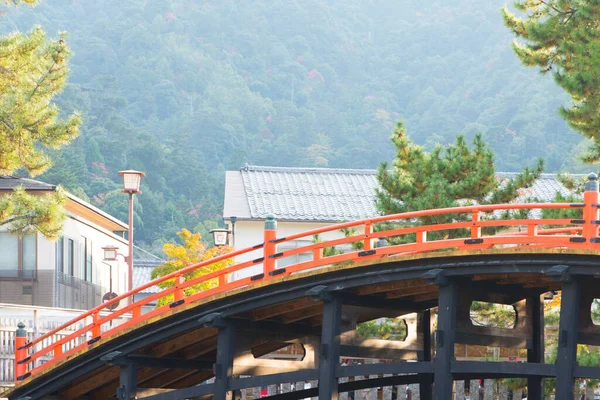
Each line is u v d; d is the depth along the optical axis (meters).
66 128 30.11
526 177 25.30
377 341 21.31
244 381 20.59
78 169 112.88
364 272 19.41
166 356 22.67
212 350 23.36
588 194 17.19
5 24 159.88
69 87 132.38
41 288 38.53
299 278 19.83
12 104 29.47
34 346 25.11
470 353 29.52
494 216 25.44
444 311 18.81
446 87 161.00
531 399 21.81
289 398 24.42
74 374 22.20
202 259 37.94
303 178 46.78
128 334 21.55
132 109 151.50
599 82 23.91
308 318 22.67
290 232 41.97
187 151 137.25
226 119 151.00
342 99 163.75
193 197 125.50
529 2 27.84
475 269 18.31
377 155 141.75
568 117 25.11
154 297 21.59
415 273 18.94
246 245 41.94
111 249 36.56
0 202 28.14
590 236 17.06
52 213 28.38
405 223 26.03
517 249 17.67
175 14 182.00
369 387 24.30
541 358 21.25
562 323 17.45
